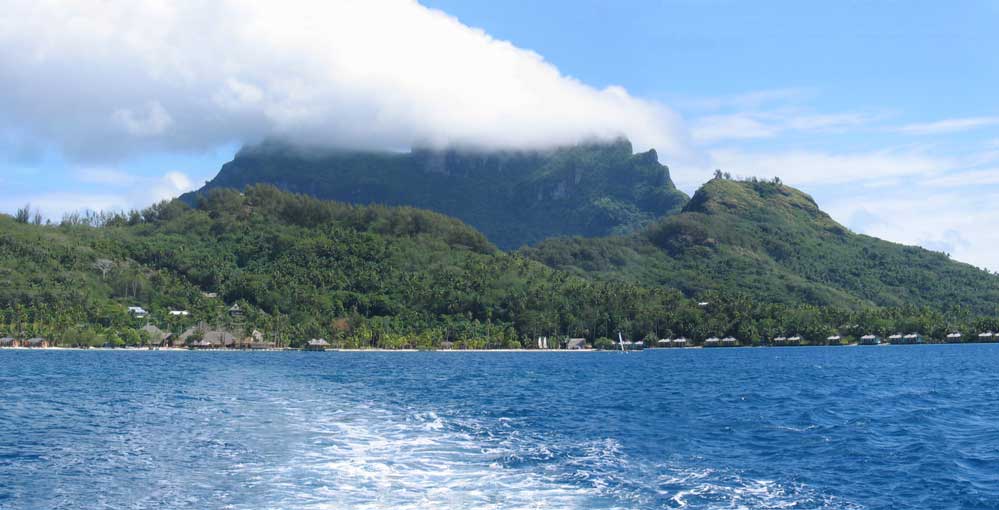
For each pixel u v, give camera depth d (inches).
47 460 1980.8
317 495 1565.0
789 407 3336.6
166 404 3336.6
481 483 1679.4
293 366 6860.2
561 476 1765.5
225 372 5797.2
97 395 3791.8
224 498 1553.9
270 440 2247.8
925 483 1765.5
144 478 1745.8
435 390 4343.0
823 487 1718.8
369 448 2112.5
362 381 5029.5
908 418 2901.1
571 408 3341.5
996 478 1819.6
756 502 1576.0
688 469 1886.1
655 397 3907.5
